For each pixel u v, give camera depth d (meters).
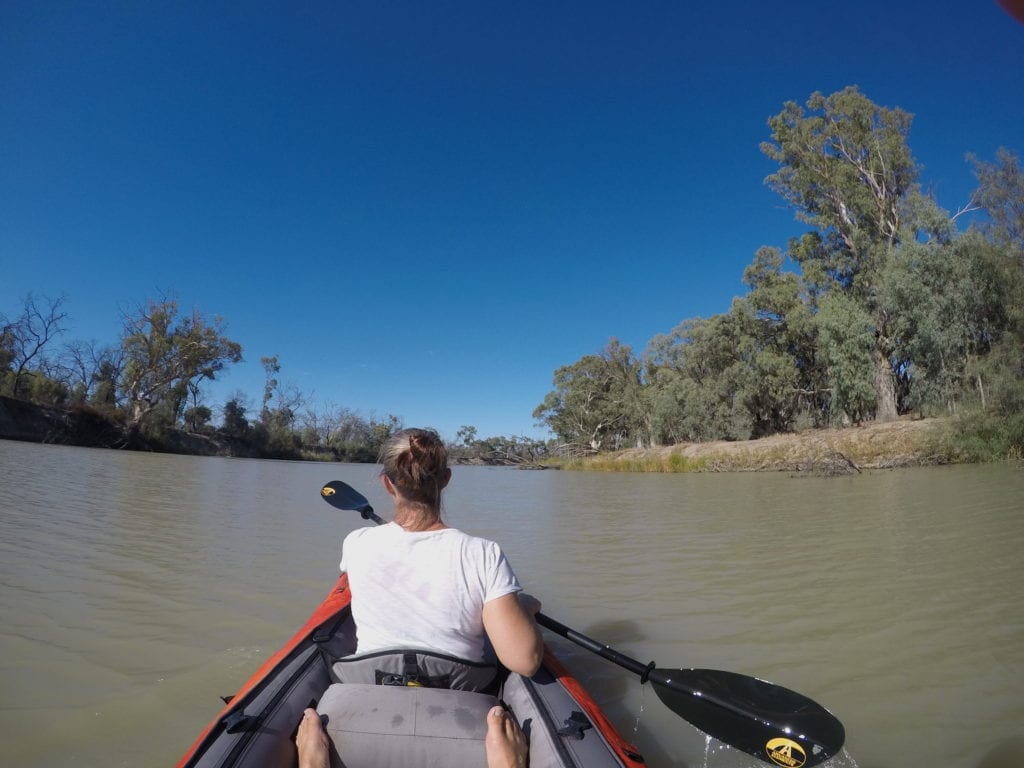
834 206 34.31
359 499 4.30
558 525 10.41
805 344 34.53
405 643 2.36
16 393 38.94
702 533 9.27
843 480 17.98
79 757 2.79
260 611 4.95
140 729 3.05
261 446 54.22
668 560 7.29
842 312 28.33
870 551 7.42
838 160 34.16
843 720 3.25
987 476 16.08
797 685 3.71
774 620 4.93
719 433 36.91
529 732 2.25
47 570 5.97
